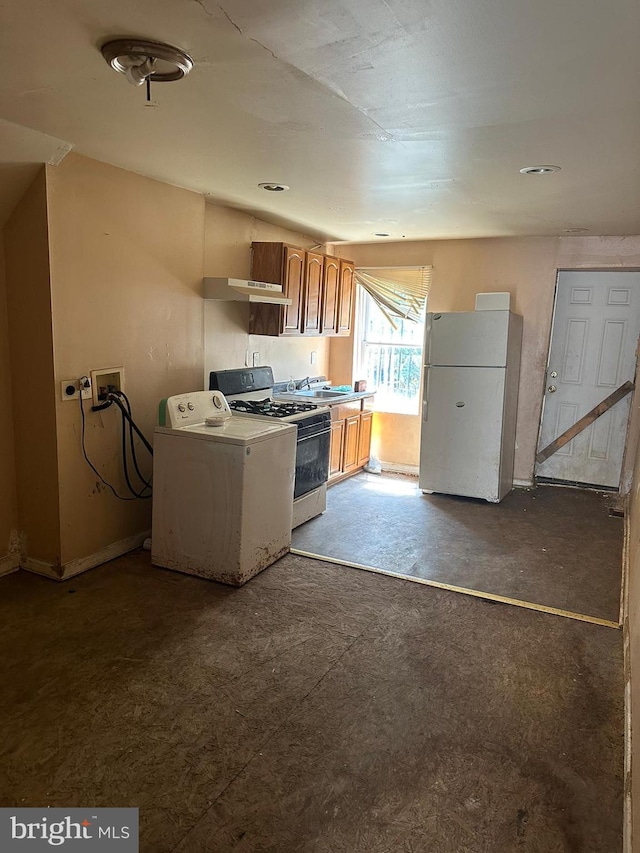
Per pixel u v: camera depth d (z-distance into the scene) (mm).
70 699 2316
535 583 3496
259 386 4852
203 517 3342
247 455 3215
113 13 1560
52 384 3102
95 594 3174
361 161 2945
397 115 2252
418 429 5965
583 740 2176
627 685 2404
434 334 5074
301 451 4230
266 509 3490
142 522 3855
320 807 1843
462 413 5051
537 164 2869
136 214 3508
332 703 2344
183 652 2660
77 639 2736
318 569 3596
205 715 2250
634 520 3846
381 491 5379
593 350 5355
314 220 4770
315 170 3176
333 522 4488
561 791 1936
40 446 3213
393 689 2443
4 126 2527
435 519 4609
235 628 2877
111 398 3414
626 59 1718
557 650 2771
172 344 3939
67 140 2775
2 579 3309
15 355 3203
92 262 3256
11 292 3148
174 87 2053
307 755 2062
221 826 1764
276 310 4727
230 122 2418
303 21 1552
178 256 3893
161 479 3449
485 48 1675
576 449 5543
